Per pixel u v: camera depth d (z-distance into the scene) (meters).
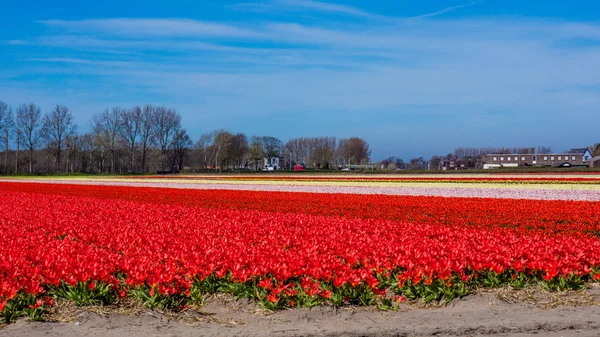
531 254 11.74
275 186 50.69
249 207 29.06
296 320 9.12
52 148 125.81
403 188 44.03
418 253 11.83
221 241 14.64
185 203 32.03
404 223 19.50
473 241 14.41
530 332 8.74
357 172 98.38
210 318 9.27
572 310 9.61
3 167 127.94
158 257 12.41
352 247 13.45
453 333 8.69
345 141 196.25
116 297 10.20
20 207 27.61
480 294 10.37
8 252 12.55
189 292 10.13
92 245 14.27
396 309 9.61
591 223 21.09
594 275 11.09
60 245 14.09
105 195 39.53
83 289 9.97
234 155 155.62
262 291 10.09
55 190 46.41
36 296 10.03
